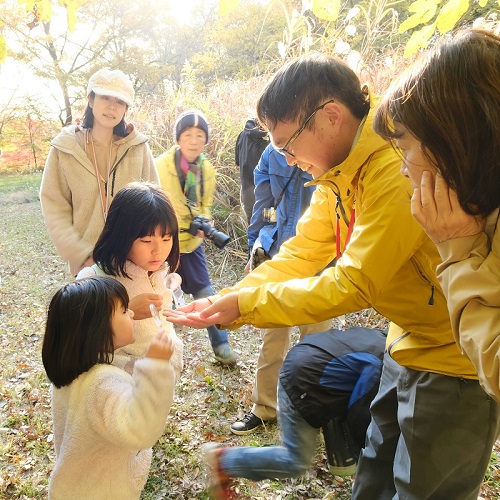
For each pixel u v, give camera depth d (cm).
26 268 596
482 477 138
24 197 1219
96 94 255
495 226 92
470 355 93
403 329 142
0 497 216
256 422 268
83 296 141
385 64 486
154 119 723
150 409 136
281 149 141
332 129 132
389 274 127
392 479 160
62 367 141
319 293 131
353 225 153
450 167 90
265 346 261
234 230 571
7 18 1009
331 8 139
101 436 141
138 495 161
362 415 176
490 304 90
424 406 134
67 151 261
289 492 221
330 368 182
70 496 146
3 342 382
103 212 268
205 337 391
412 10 148
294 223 269
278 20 1507
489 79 85
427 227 99
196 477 231
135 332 176
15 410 286
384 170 126
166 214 177
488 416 131
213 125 657
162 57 2053
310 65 130
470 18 449
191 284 336
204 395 305
